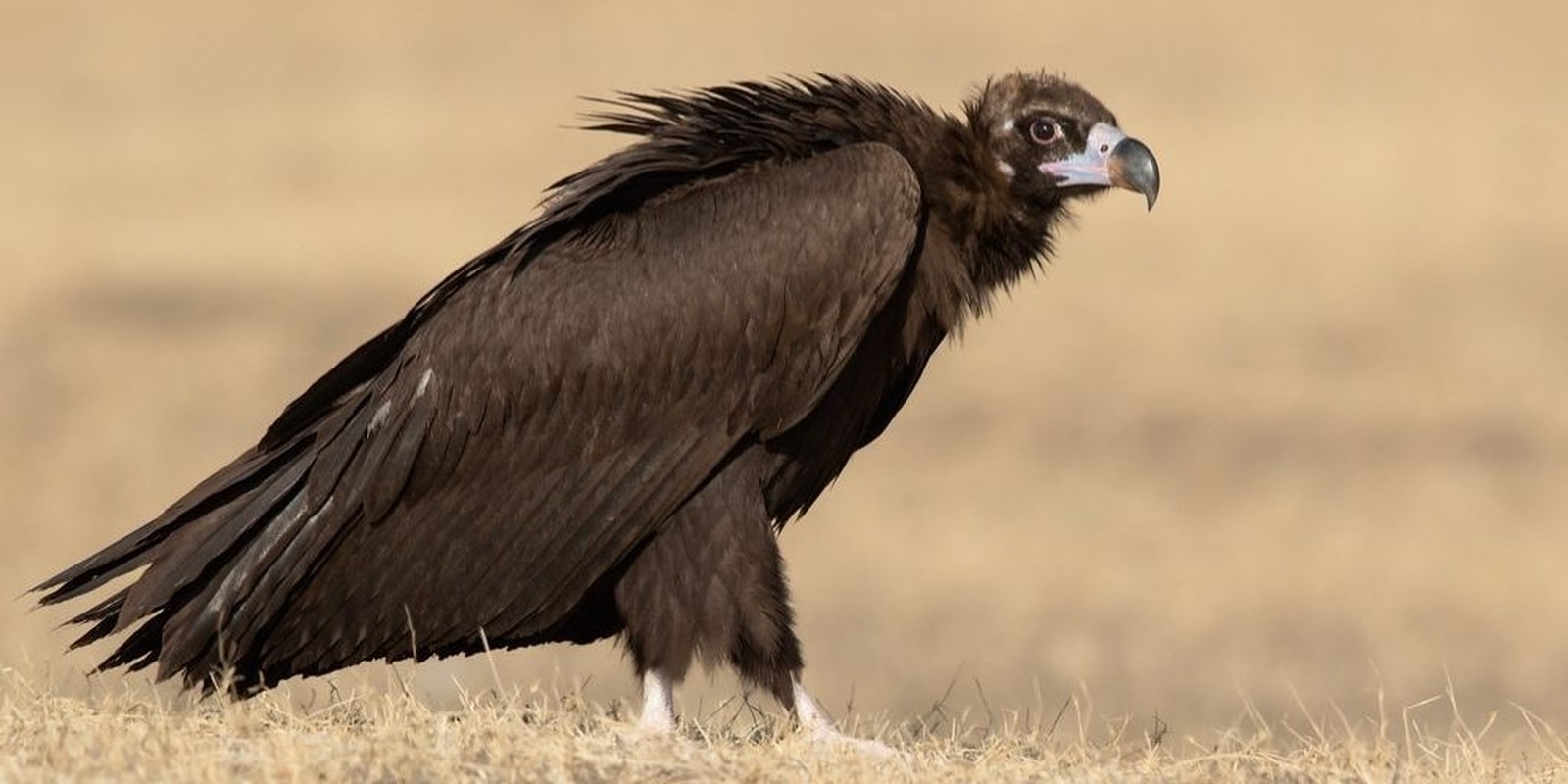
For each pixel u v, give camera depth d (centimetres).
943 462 4062
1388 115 7006
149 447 4122
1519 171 6278
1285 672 2948
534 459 1512
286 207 6256
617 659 2738
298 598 1518
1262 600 3272
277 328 5019
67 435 4175
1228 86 7469
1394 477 3947
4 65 7894
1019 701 2806
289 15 8506
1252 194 6081
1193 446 4150
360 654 1535
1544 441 4153
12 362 4644
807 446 1543
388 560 1520
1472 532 3619
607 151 7006
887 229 1509
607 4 8756
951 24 8394
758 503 1519
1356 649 3047
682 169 1550
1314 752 1495
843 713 2712
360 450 1515
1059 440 4181
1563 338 4803
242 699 1503
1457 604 3250
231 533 1499
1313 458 4072
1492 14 8138
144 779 1259
